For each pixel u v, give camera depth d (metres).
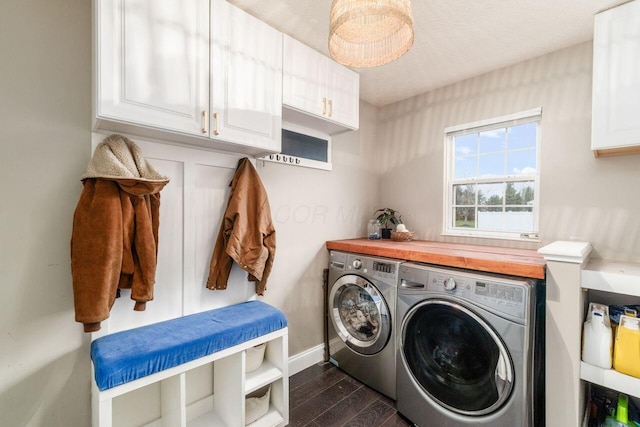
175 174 1.56
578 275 1.29
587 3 1.50
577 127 1.88
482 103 2.32
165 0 1.25
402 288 1.79
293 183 2.23
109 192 1.23
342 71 2.08
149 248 1.33
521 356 1.30
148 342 1.26
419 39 1.84
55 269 1.28
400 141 2.88
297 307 2.27
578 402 1.30
